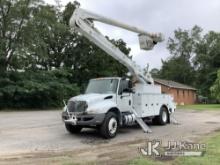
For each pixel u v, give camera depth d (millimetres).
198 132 14148
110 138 12398
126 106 14039
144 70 16359
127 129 15273
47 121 19078
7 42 34406
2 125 16734
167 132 14234
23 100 35250
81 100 12391
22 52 34500
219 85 44156
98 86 13953
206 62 77500
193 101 66688
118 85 13750
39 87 34188
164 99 17469
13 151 9602
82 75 46094
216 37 80375
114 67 46938
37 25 35844
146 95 15555
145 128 14336
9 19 34344
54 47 45000
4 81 33125
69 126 13414
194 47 83562
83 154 9133
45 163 7977
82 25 14125
